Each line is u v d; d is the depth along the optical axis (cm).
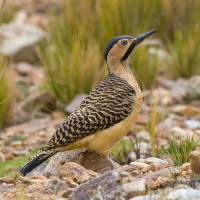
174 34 3108
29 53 3133
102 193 1128
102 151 1500
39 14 3888
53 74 2478
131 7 2898
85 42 2792
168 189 1157
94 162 1532
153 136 1702
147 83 2641
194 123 2153
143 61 2622
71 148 1471
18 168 1684
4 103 2314
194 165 1230
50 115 2458
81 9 3034
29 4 3997
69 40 2692
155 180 1281
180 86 2631
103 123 1458
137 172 1345
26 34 3225
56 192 1147
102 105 1477
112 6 2889
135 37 1608
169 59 2892
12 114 2364
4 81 2348
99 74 2505
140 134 1880
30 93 2614
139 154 1702
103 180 1181
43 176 1402
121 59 1584
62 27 2922
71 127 1442
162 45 3131
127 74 1579
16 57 3094
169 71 2858
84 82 2486
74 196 1158
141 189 1159
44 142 2041
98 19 2933
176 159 1500
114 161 1648
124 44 1579
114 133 1480
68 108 2391
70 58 2492
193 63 2816
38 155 1432
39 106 2477
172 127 2095
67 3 3033
